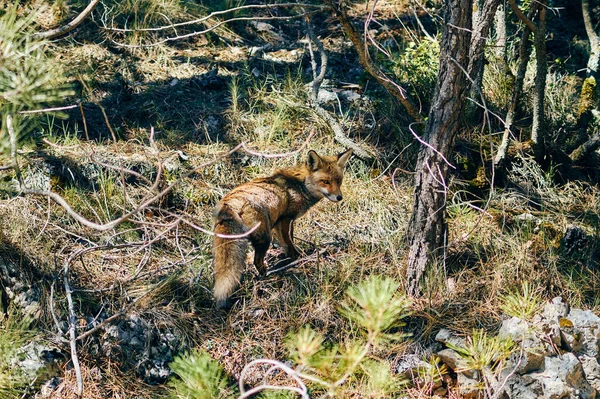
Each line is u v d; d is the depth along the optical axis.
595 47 8.70
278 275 5.74
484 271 5.92
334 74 8.52
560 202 7.17
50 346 4.94
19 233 5.44
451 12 5.18
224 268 5.10
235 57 8.64
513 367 4.71
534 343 4.77
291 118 7.59
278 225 5.93
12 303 5.18
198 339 5.22
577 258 6.32
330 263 5.92
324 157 6.23
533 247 6.28
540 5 6.90
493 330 5.32
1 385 3.93
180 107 7.59
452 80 5.29
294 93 7.88
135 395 4.88
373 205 6.64
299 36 9.42
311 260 5.91
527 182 7.35
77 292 5.25
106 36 8.25
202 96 7.84
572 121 8.38
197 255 5.74
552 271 6.00
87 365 4.93
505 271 5.92
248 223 5.38
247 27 9.30
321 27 9.68
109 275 5.53
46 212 5.81
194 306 5.42
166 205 6.26
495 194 7.05
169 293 5.43
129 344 5.07
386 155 7.24
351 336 5.24
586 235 6.57
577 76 9.45
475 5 7.15
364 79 8.11
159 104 7.58
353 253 6.07
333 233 6.33
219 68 8.34
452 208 6.71
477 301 5.61
